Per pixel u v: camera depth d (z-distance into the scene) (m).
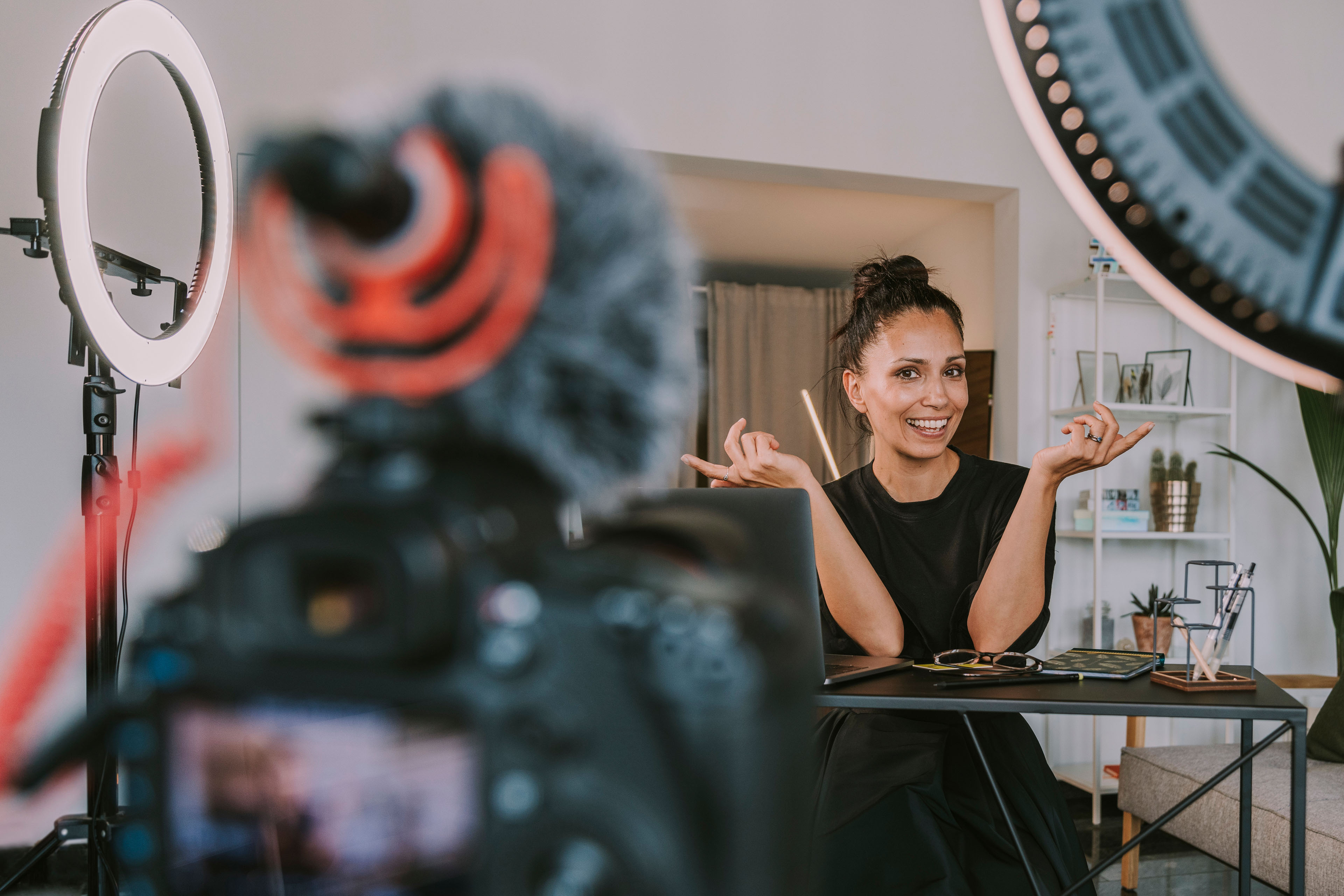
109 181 2.46
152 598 0.17
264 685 0.16
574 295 0.18
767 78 2.99
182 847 0.16
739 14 2.97
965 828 1.23
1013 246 3.27
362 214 0.17
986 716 1.32
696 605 0.15
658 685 0.15
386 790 0.16
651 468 0.19
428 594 0.15
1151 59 0.28
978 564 1.49
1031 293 3.24
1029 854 1.20
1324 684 2.89
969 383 3.47
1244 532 3.33
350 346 0.18
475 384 0.18
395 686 0.15
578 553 0.17
